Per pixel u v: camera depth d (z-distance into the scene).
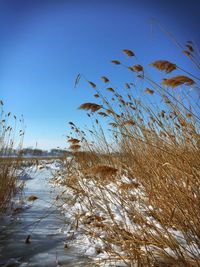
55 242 2.81
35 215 3.86
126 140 3.64
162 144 3.01
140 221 2.45
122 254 2.32
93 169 2.01
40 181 7.44
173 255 2.05
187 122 2.74
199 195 2.16
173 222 2.40
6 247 2.68
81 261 2.31
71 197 4.46
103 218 3.10
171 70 2.12
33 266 2.25
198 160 2.42
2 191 3.96
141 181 3.02
